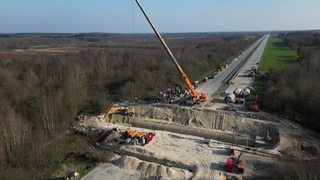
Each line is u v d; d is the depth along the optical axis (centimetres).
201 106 7531
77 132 6331
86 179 4497
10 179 4278
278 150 5306
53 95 7025
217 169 4741
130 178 4519
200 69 12469
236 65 14438
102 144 5719
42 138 5325
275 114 6988
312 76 8088
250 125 6406
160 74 10394
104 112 7488
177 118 7050
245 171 4653
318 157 4778
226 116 6719
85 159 5141
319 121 6197
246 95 8319
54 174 4647
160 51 17000
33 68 10194
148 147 5534
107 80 10225
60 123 6334
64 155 5259
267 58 16662
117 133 6016
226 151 5391
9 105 6131
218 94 8800
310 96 6769
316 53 11950
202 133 6291
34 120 6056
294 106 6994
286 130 6025
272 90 7744
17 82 8025
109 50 18650
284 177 4259
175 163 4978
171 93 8738
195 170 4728
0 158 4697
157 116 7231
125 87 8962
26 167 4716
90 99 8094
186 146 5634
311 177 3956
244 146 5631
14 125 5097
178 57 12938
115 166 4894
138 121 6931
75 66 10394
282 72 9912
